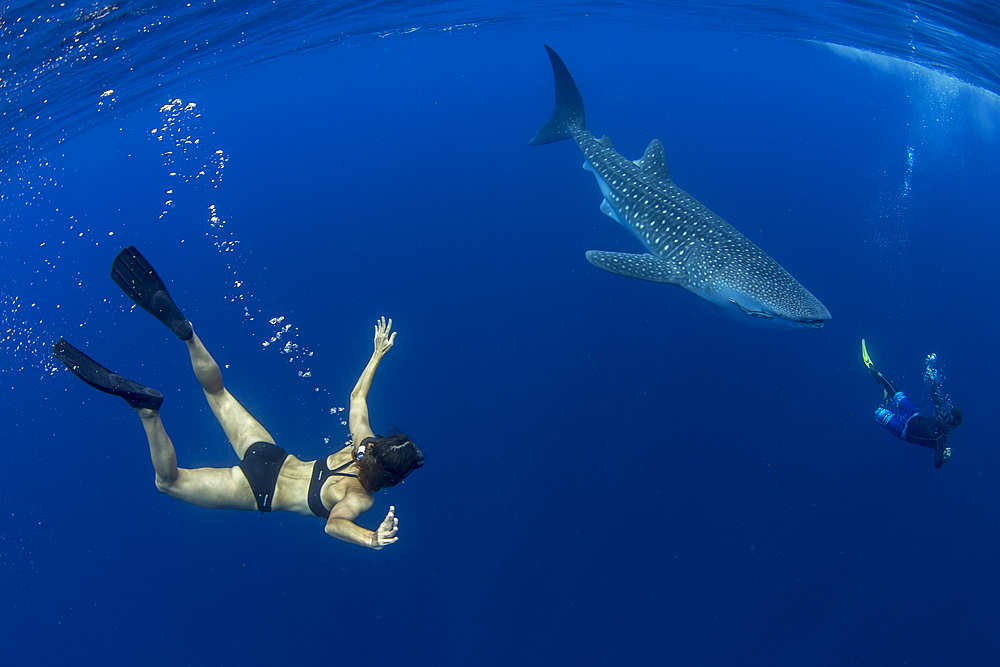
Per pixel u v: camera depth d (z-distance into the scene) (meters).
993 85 15.77
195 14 12.27
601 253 8.94
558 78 10.69
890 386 8.88
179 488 3.51
